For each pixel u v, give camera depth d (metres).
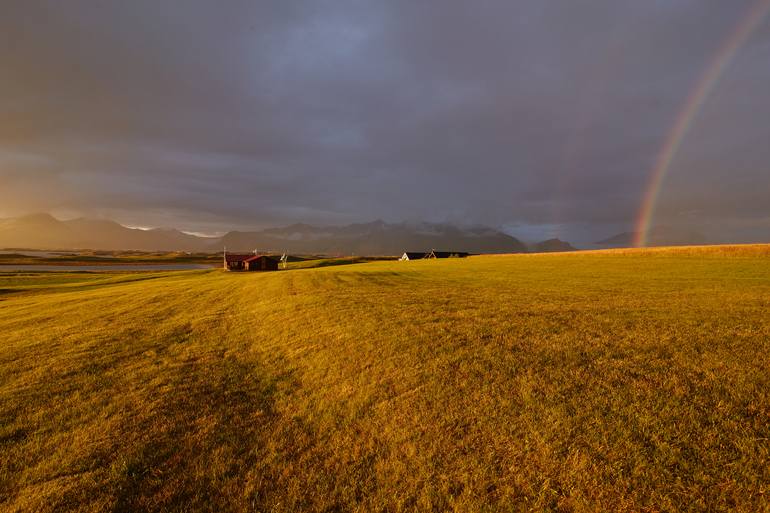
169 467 6.93
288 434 7.96
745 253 61.16
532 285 29.36
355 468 6.64
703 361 9.49
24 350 15.41
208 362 13.30
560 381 8.73
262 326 18.38
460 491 5.83
